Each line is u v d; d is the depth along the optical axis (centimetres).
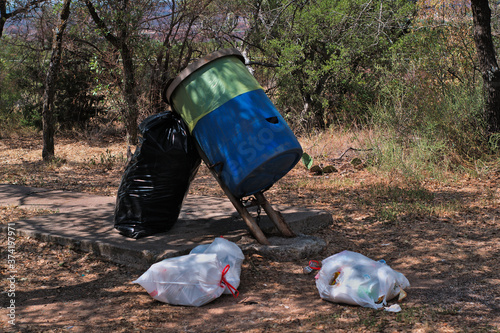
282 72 1534
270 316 385
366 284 400
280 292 434
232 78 511
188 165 545
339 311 390
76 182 980
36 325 369
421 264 496
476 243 551
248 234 557
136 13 1441
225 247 452
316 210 653
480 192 805
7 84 2041
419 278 461
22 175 1054
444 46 1156
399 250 542
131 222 545
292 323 371
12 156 1344
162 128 550
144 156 541
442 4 1294
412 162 983
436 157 1003
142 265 486
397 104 1185
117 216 556
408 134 1110
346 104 1501
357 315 380
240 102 502
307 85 1627
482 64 1002
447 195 795
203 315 390
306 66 1567
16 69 1925
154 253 480
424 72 1162
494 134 976
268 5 1636
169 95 538
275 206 684
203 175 1054
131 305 410
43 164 1204
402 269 486
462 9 1199
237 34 1816
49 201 743
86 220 617
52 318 383
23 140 1666
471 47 1134
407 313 378
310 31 1529
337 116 1553
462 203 735
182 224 598
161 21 1648
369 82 1527
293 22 1546
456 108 1038
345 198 797
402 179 920
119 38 1462
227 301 418
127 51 1495
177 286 408
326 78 1593
